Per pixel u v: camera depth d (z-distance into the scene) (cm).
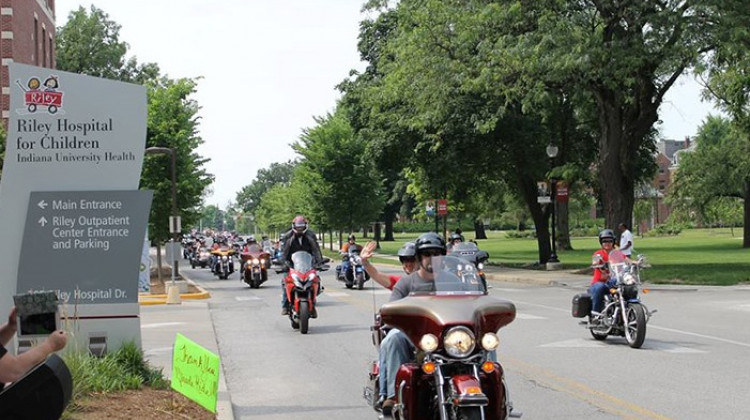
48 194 1060
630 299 1495
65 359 886
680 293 2662
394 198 9444
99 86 1077
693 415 934
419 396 686
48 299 594
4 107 3803
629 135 3394
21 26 4053
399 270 4544
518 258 5531
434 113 3472
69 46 7644
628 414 944
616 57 2898
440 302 680
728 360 1331
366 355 1472
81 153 1073
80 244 1059
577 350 1460
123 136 1080
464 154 4219
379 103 4300
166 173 3984
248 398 1097
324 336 1753
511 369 1265
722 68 3266
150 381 1002
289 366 1363
